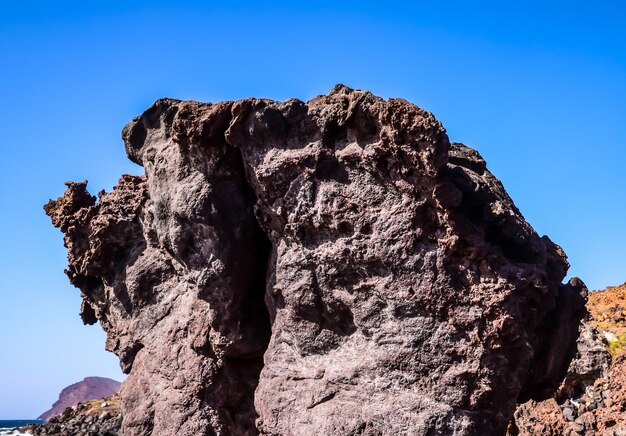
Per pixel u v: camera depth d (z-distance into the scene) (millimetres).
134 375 26297
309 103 21016
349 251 19141
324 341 20172
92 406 48344
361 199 19078
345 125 19422
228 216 21375
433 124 17375
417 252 18484
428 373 18438
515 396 18828
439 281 18312
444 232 18328
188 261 22297
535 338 19891
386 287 18781
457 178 19328
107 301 28812
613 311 41531
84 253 28672
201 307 24531
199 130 20625
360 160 19062
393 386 18672
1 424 187375
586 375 35500
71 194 28734
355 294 19375
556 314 20516
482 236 18391
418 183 18281
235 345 22969
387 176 18828
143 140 25125
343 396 19219
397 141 17922
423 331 18516
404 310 18703
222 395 24062
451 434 18062
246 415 24312
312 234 20047
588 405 34125
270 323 23078
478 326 18141
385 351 18781
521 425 35281
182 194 21438
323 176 19656
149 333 26328
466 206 19203
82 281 29875
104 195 28422
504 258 18562
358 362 19188
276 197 20312
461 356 18266
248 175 21188
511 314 18078
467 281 18391
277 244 21078
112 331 28703
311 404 19531
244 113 20328
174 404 24391
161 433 24453
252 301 23094
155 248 26516
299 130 20125
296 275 20344
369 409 18688
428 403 18266
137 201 26828
